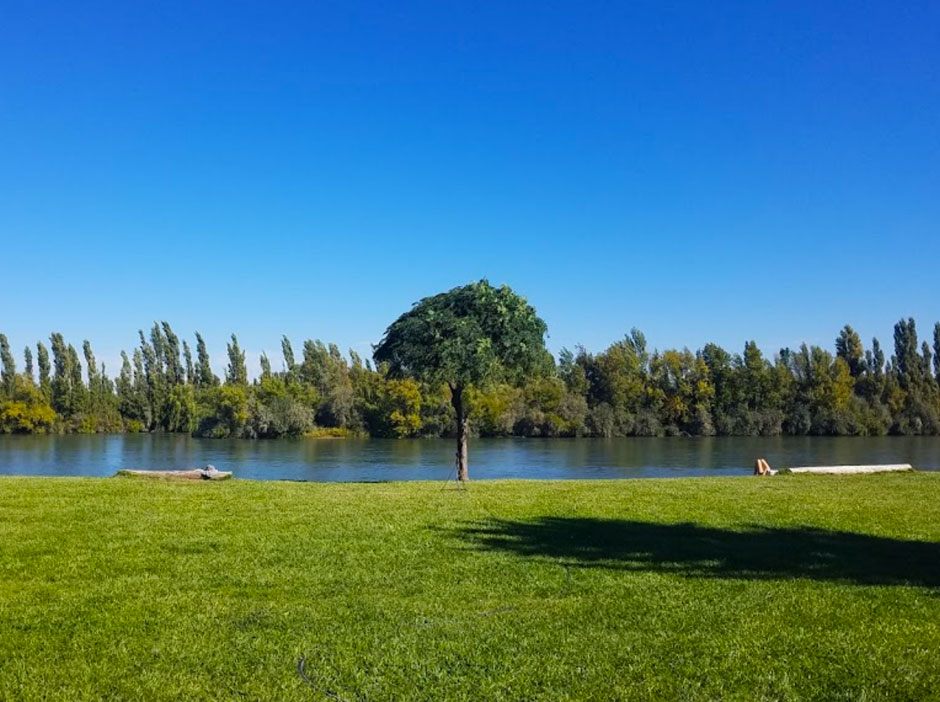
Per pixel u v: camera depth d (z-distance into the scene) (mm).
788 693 7297
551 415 87000
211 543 13641
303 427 86188
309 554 12938
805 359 94812
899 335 105375
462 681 7531
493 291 27391
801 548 14039
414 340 26906
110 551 12859
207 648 8312
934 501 20469
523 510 18297
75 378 107875
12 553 12547
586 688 7402
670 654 8289
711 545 14273
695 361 92750
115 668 7750
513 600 10375
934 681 7602
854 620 9516
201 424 91625
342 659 8039
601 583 11297
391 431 85312
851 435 91312
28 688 7238
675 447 71250
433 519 16625
